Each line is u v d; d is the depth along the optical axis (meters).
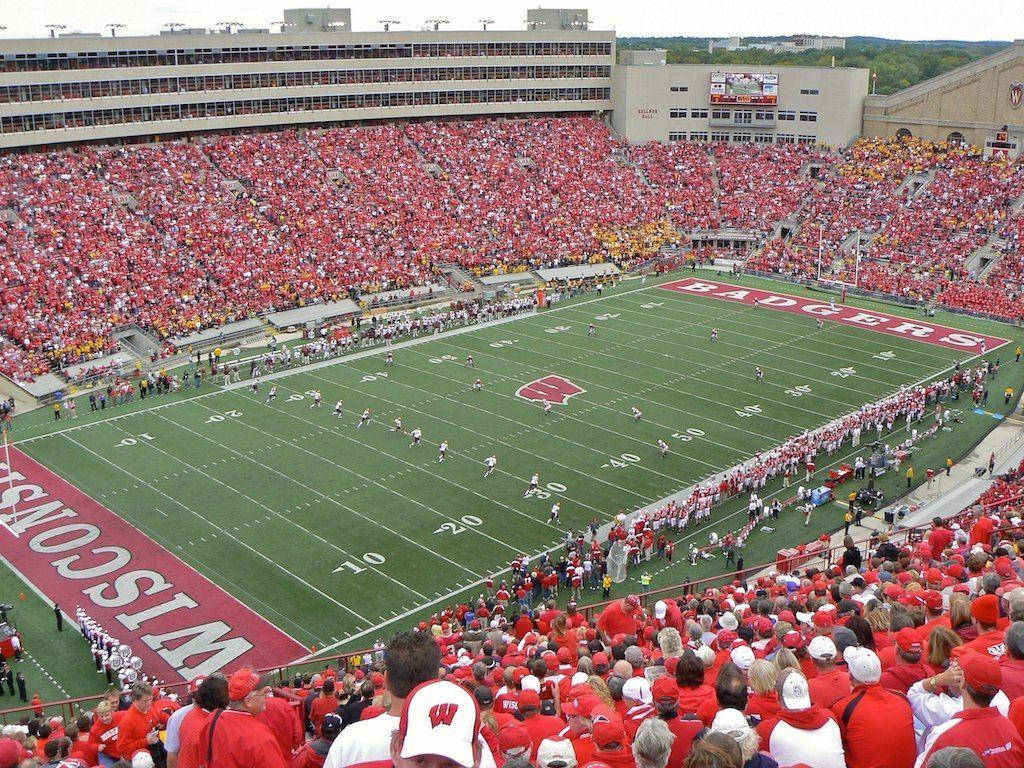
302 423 53.12
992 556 20.94
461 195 91.06
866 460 48.25
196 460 48.44
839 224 90.00
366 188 88.06
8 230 68.06
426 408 55.22
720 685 9.28
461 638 24.94
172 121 86.81
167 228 74.62
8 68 76.06
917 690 9.83
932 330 70.00
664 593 35.78
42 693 30.78
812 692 9.94
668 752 7.95
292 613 35.28
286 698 15.09
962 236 83.69
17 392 56.53
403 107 100.62
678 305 77.06
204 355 64.62
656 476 46.47
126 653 32.09
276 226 79.69
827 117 103.19
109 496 44.69
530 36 105.56
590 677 12.48
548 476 46.38
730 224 94.25
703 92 107.56
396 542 40.25
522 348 66.44
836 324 71.69
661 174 102.19
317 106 95.50
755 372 61.22
